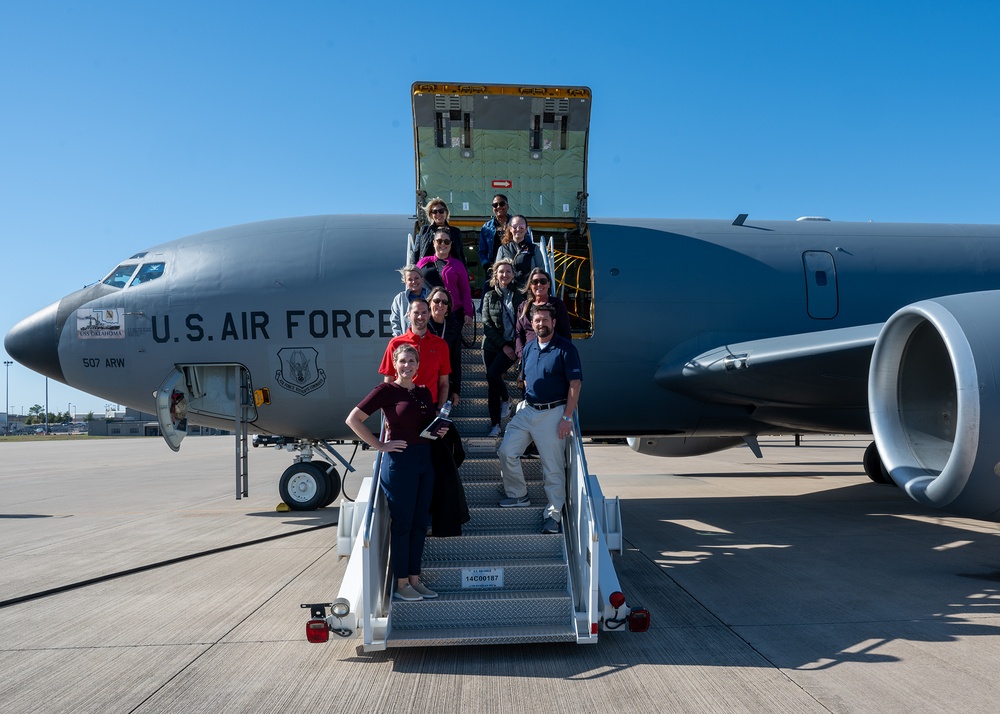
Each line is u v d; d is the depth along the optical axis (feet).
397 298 19.53
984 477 17.19
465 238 31.76
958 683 12.19
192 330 29.60
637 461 70.79
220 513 34.22
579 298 31.32
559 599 14.48
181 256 30.78
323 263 29.96
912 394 20.10
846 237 33.45
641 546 24.30
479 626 14.35
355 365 29.35
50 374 31.60
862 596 17.76
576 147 30.86
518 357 18.15
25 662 13.79
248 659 13.79
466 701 11.68
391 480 14.34
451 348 19.13
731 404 31.37
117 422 300.40
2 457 103.86
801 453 83.61
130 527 30.42
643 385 30.96
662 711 11.19
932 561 21.70
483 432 19.74
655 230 32.30
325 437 32.32
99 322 30.17
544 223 30.91
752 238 32.76
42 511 37.14
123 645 14.71
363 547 13.61
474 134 30.37
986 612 16.33
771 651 13.85
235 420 29.68
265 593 18.71
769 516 30.99
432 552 16.03
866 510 32.78
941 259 33.06
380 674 12.92
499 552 16.07
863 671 12.76
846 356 24.62
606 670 12.96
